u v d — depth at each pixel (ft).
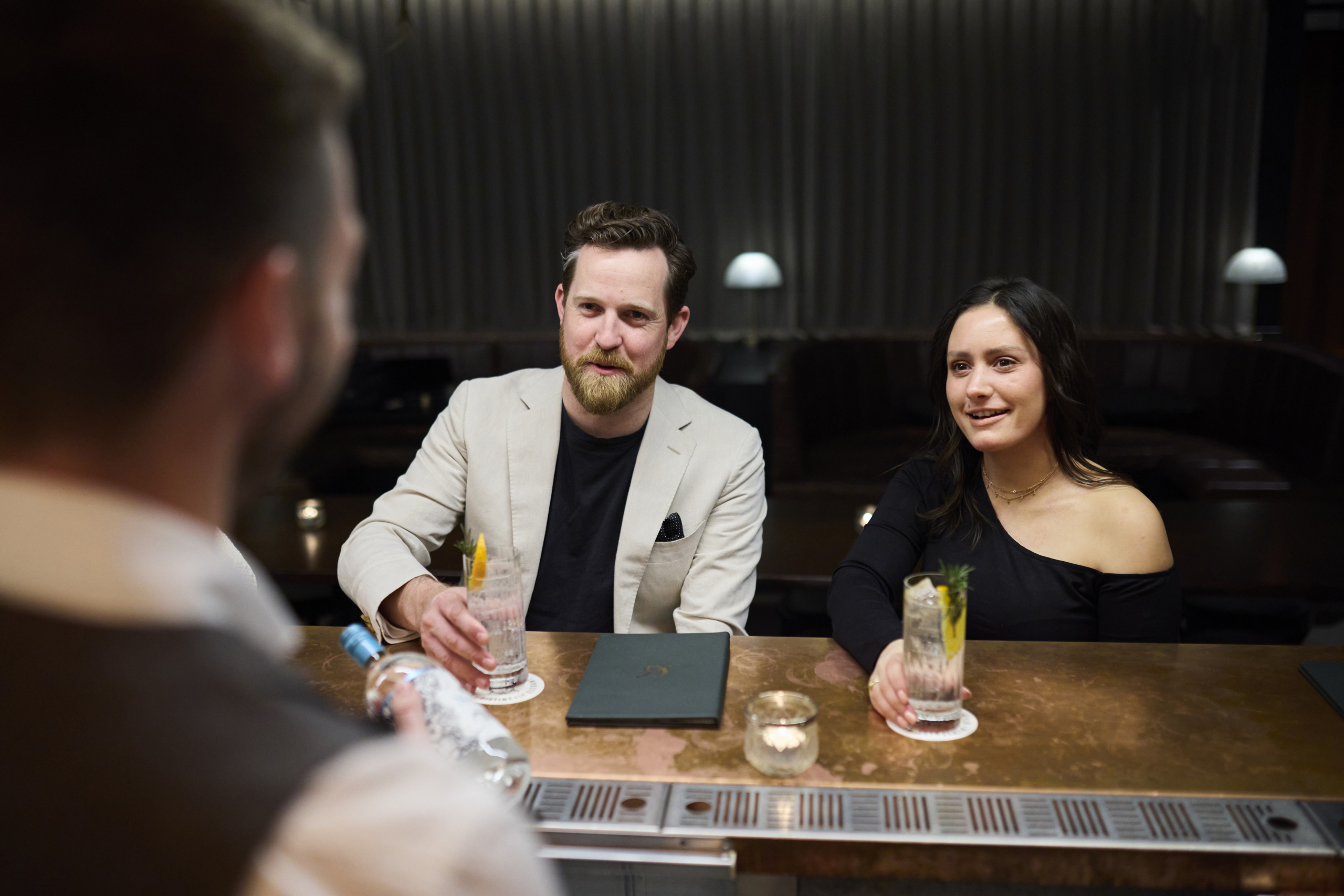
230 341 1.09
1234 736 3.47
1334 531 9.03
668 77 22.81
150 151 0.96
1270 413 16.42
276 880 0.97
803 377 17.01
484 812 1.12
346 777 1.04
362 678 4.03
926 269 23.20
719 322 23.73
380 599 4.65
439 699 2.96
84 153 0.95
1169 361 18.21
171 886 0.96
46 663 1.02
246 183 1.03
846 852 2.94
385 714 2.97
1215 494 14.24
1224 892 3.17
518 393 5.95
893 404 18.60
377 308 24.25
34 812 0.99
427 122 23.35
